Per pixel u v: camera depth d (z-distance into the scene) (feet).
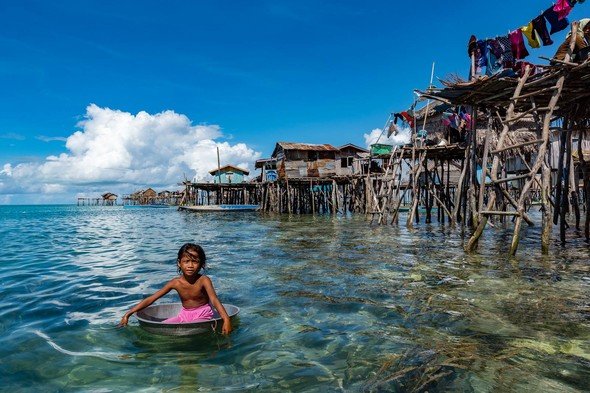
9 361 12.93
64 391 11.04
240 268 28.84
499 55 36.60
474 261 30.27
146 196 331.16
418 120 87.71
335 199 107.86
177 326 14.80
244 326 16.16
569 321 16.48
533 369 12.17
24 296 21.70
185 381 11.59
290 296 20.85
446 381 11.44
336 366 12.53
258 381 11.58
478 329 15.64
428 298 20.20
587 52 30.91
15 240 54.90
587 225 41.52
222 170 158.30
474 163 48.19
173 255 38.27
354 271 27.25
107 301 20.59
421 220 75.82
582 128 41.09
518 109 44.21
